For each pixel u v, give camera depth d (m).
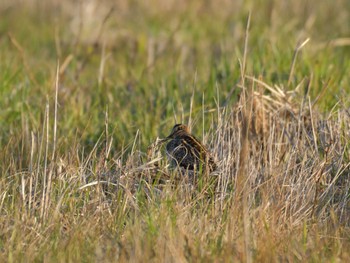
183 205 20.83
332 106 27.69
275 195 21.44
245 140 19.38
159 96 30.70
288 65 32.03
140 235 18.67
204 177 21.75
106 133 23.11
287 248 18.72
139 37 44.12
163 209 19.66
